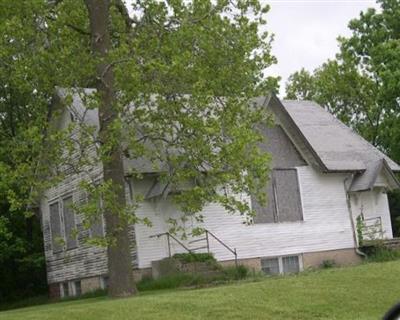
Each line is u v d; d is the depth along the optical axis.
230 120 20.09
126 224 20.03
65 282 32.44
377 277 17.70
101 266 29.53
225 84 20.78
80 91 19.75
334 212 30.70
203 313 14.76
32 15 19.97
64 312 16.03
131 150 22.12
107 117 19.73
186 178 20.59
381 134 45.56
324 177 30.77
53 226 33.09
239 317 14.39
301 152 30.52
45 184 19.55
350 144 32.53
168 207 27.25
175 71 18.86
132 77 18.92
